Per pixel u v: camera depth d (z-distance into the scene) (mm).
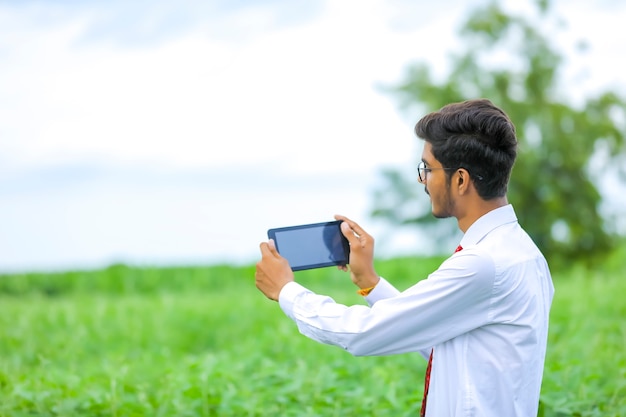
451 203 2934
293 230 3219
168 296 12531
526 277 2832
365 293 3193
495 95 25750
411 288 2822
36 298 13570
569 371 5445
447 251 25281
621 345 6992
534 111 25562
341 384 5746
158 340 9789
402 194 25812
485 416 2764
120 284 16406
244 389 5559
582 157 25609
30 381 5785
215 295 13688
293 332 8469
